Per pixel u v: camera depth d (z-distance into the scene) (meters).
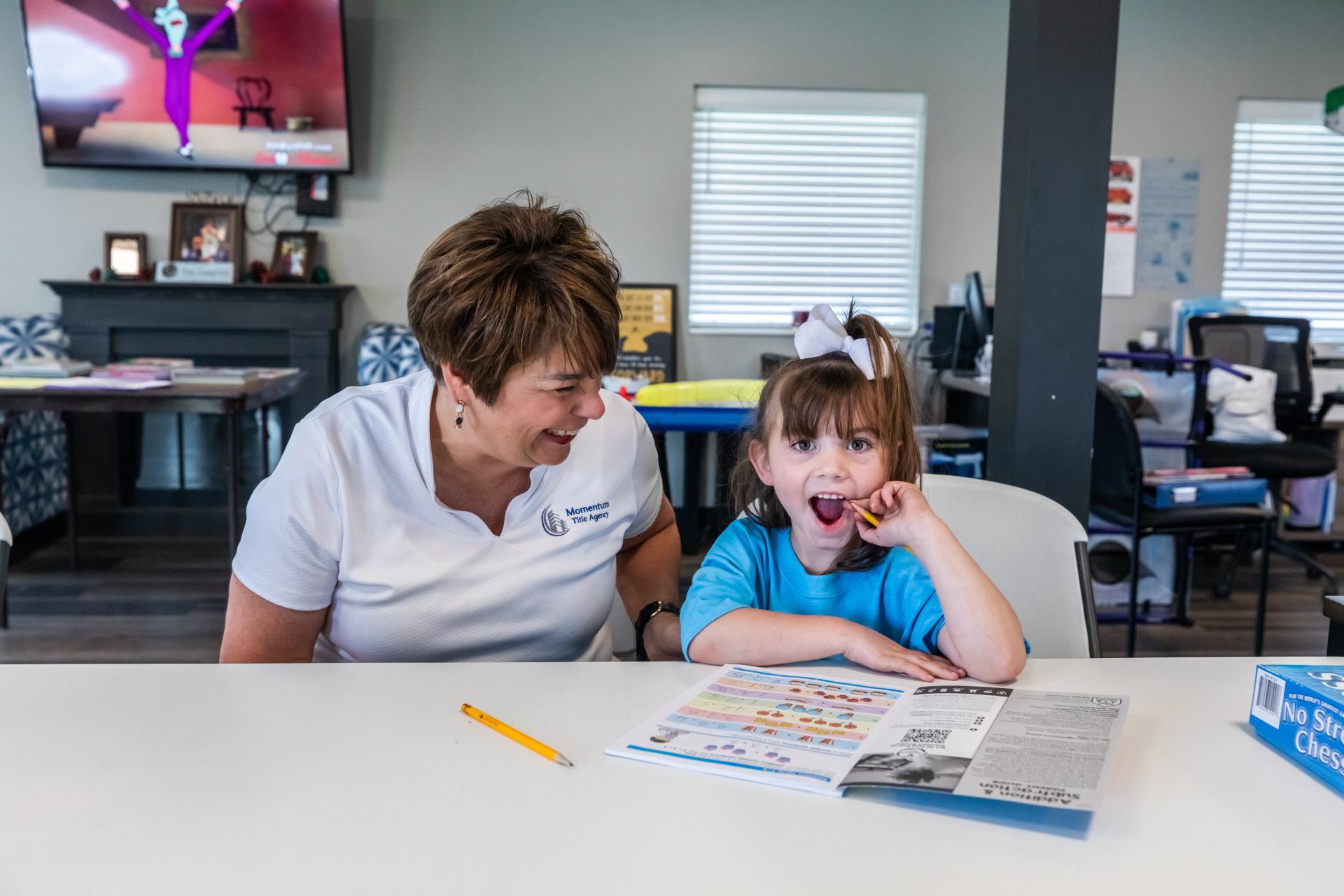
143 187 4.64
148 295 4.55
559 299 0.92
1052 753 0.77
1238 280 5.14
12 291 4.66
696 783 0.76
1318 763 0.78
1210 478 3.12
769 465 1.14
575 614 1.22
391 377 4.59
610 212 4.84
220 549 4.46
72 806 0.71
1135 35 4.84
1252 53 4.89
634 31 4.74
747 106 4.86
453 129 4.73
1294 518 4.72
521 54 4.72
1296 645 3.34
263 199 4.70
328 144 4.57
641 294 4.85
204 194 4.66
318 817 0.70
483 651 1.19
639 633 1.32
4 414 3.89
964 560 1.01
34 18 4.34
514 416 0.98
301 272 4.64
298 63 4.47
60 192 4.62
